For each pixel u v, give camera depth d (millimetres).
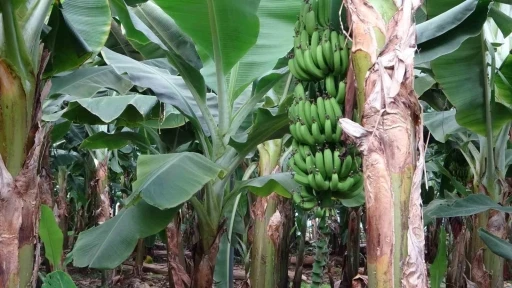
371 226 1626
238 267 10266
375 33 1680
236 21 2672
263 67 3160
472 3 2301
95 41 2869
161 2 2629
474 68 3318
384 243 1592
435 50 2340
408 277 1578
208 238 2996
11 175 1831
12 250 1802
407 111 1638
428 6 2998
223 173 2967
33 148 1889
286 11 3145
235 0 2537
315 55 1947
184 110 3164
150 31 3068
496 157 3832
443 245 2666
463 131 4086
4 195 1780
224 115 3092
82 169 9141
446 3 2934
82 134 6660
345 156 1894
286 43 3158
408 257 1587
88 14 2916
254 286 4066
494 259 3680
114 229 2834
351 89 1841
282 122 2807
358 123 1790
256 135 2863
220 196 3018
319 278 3771
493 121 3701
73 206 11961
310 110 1950
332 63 1925
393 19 1664
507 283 8031
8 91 1823
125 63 3402
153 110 3949
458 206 3119
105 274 6258
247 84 3180
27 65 1895
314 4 2043
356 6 1712
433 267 2668
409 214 1618
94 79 3682
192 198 2928
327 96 1961
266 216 4078
